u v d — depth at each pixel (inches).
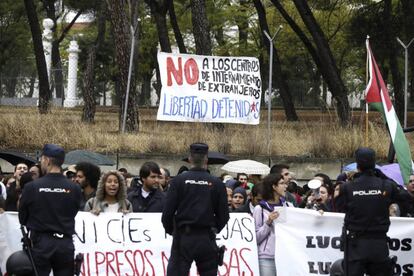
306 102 1620.3
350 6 1631.4
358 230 423.8
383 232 426.3
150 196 476.1
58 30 2444.6
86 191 482.6
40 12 2091.5
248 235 469.4
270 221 462.3
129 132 940.0
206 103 802.2
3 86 1669.5
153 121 1157.1
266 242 468.1
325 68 1173.1
